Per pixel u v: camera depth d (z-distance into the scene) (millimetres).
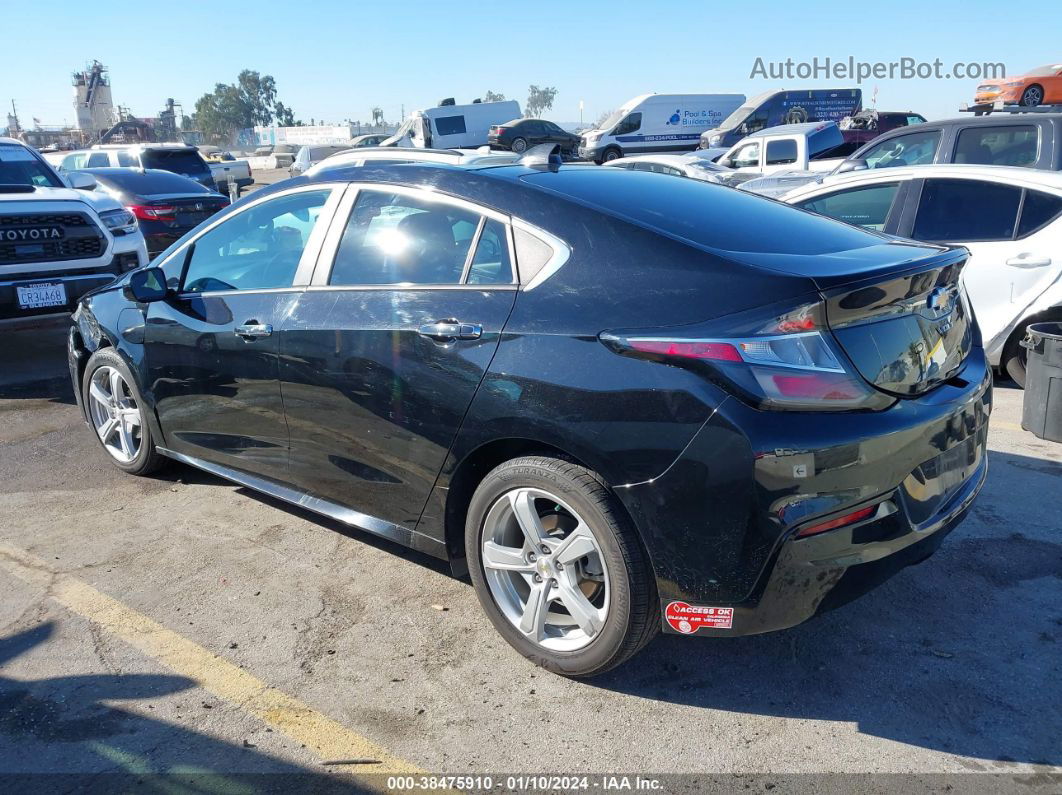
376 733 2605
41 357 7777
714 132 25672
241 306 3699
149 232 11305
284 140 77938
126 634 3145
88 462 4941
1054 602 3240
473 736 2588
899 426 2504
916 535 2613
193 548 3836
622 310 2584
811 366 2391
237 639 3111
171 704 2740
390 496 3240
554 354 2646
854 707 2688
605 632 2660
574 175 3318
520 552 2859
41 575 3590
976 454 2977
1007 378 6191
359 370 3178
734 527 2395
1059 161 7855
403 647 3057
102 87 100312
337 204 3480
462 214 3082
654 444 2453
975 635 3049
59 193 6992
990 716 2627
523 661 2967
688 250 2639
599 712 2693
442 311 2965
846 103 26781
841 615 3201
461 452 2906
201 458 4152
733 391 2367
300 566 3664
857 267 2547
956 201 5891
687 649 3023
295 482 3668
